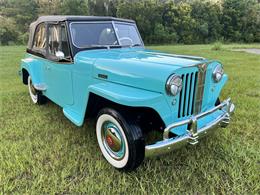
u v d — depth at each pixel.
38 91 4.61
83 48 3.35
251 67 9.09
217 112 2.89
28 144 3.19
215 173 2.57
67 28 3.30
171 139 2.30
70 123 3.90
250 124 3.71
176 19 37.06
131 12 34.44
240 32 41.47
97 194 2.31
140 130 2.43
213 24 40.53
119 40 3.81
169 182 2.45
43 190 2.34
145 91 2.42
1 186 2.39
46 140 3.33
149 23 35.19
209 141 3.19
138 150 2.40
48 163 2.78
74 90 3.32
